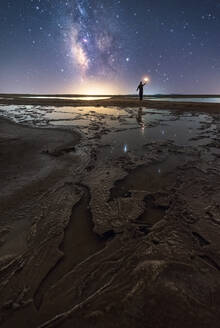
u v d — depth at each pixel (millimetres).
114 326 998
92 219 1990
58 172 3096
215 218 1933
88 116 8938
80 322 1048
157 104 13664
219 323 988
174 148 4250
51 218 2014
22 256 1559
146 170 3170
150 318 1017
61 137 5273
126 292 1197
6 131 5883
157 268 1366
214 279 1271
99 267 1432
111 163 3479
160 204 2217
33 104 14484
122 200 2316
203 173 2988
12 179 2832
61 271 1424
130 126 6688
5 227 1870
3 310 1166
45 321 1085
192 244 1618
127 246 1627
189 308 1060
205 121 7320
